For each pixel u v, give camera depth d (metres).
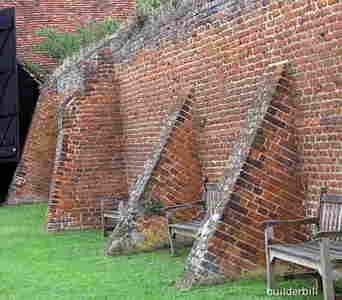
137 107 14.06
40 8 25.42
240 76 9.77
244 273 7.39
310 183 7.92
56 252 10.73
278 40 8.70
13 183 20.28
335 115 7.53
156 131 13.06
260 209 7.60
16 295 7.54
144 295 7.06
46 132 20.19
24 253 10.77
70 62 17.53
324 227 7.05
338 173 7.50
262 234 7.54
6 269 9.30
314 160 7.86
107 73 15.09
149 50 13.27
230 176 7.75
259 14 9.17
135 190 10.56
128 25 14.56
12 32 20.25
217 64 10.45
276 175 7.78
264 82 8.41
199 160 10.86
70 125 14.56
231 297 6.62
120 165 14.90
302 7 8.12
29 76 23.33
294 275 6.92
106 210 13.85
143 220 10.24
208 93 10.73
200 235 7.68
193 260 7.49
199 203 10.08
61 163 14.29
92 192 14.48
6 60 20.31
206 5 10.80
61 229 13.98
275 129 7.90
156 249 10.24
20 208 18.94
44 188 20.33
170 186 10.49
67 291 7.58
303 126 8.02
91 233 13.23
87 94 14.81
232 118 10.00
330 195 7.14
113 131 14.93
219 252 7.37
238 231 7.46
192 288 7.21
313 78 7.89
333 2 7.52
